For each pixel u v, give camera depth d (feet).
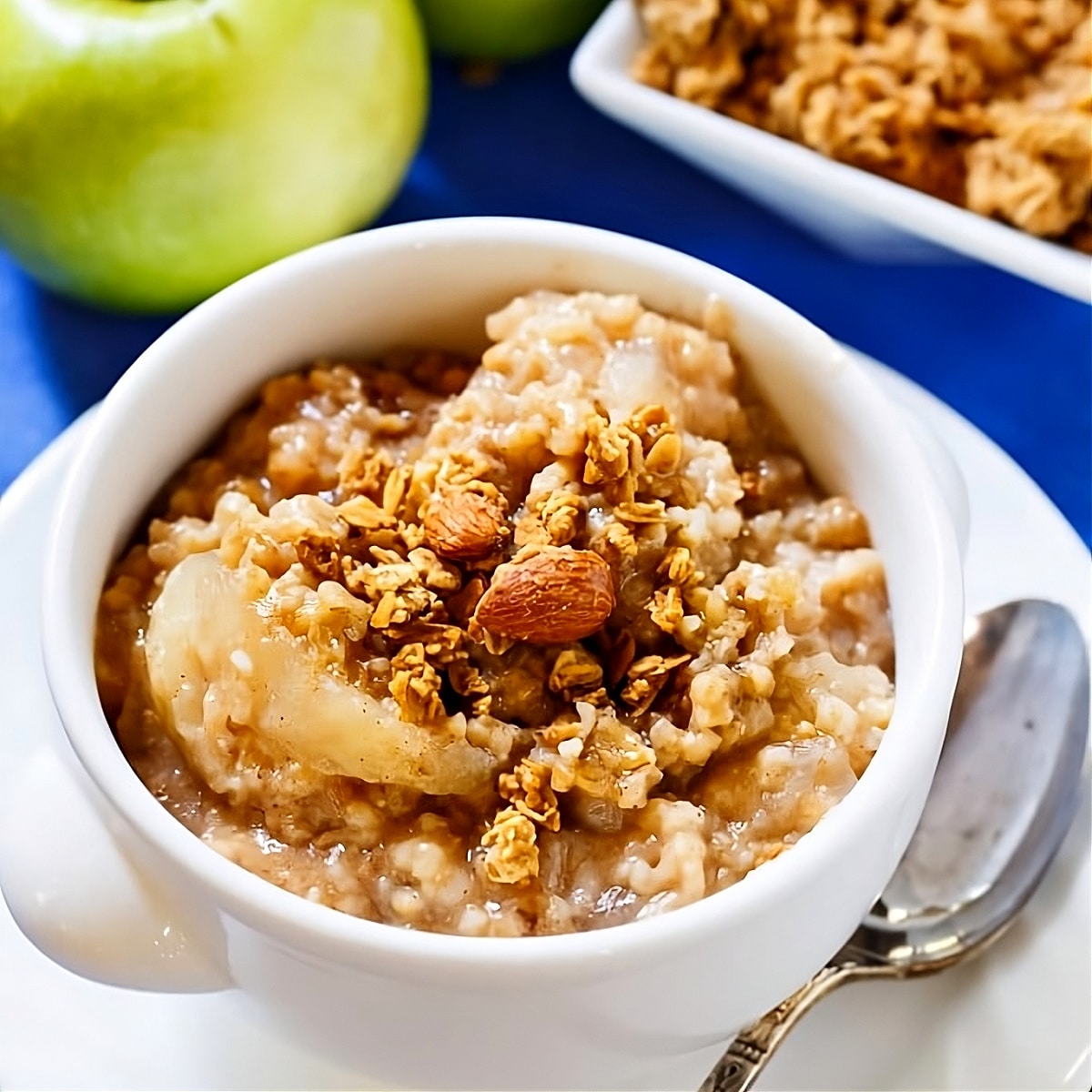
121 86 1.49
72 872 1.19
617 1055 1.18
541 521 1.26
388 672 1.23
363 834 1.22
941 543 1.24
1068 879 1.31
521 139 1.75
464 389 1.36
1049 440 1.60
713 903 1.14
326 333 1.35
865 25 1.66
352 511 1.27
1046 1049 1.26
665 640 1.26
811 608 1.27
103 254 1.56
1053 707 1.36
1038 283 1.58
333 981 1.14
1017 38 1.64
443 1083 1.20
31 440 1.59
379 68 1.58
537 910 1.20
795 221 1.69
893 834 1.18
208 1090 1.26
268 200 1.57
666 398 1.30
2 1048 1.27
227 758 1.23
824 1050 1.28
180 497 1.31
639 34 1.68
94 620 1.24
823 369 1.30
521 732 1.24
